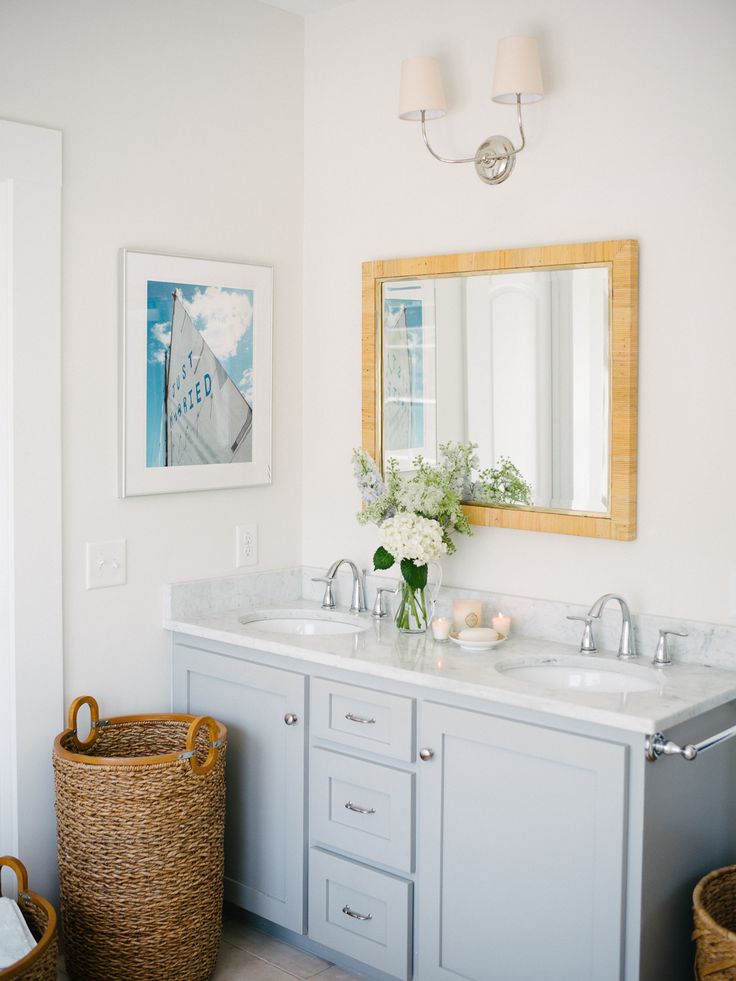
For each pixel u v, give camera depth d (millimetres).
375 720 2643
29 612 2764
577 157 2740
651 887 2252
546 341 2797
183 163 3066
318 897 2811
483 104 2924
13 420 2703
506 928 2424
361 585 3215
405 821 2596
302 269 3420
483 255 2896
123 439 2938
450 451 3018
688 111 2543
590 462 2725
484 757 2438
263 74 3260
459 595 3035
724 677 2488
